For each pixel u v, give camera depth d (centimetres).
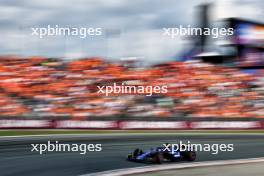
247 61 5953
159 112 5153
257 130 4581
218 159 2227
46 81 5375
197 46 5956
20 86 5231
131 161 2055
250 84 5803
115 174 1639
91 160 2083
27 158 2122
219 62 6053
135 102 5228
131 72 5703
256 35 6044
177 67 5862
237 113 5350
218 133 4156
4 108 4853
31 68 5494
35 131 3962
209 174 1686
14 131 3909
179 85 5569
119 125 4362
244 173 1733
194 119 4522
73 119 4269
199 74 5806
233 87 5700
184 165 1912
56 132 3931
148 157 1983
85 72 5606
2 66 5512
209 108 5325
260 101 5572
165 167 1844
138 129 4391
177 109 5231
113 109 5119
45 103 5050
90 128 4294
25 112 4853
